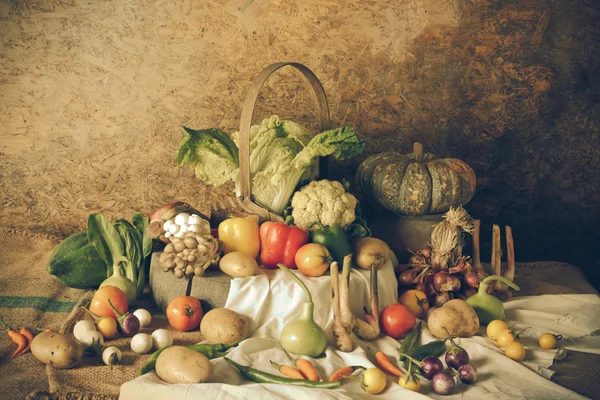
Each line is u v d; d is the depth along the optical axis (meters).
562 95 3.57
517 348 2.46
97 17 3.44
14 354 2.38
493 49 3.53
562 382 2.36
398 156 3.32
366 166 3.31
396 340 2.66
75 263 2.99
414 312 2.83
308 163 2.88
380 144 3.63
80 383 2.17
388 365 2.35
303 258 2.68
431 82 3.57
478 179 3.67
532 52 3.53
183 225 2.80
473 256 3.16
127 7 3.44
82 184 3.62
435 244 3.00
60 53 3.46
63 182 3.62
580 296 3.02
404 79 3.57
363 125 3.61
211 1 3.46
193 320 2.61
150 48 3.48
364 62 3.54
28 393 2.10
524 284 3.32
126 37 3.47
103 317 2.54
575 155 3.64
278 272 2.74
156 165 3.62
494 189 3.68
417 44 3.53
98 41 3.46
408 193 3.13
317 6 3.48
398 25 3.51
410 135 3.62
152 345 2.44
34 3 3.41
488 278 2.80
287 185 2.96
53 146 3.57
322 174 3.26
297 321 2.43
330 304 2.63
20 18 3.42
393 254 3.17
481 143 3.63
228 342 2.46
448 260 2.99
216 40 3.49
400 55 3.54
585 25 3.50
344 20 3.50
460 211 2.96
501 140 3.62
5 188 3.60
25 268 3.29
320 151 2.88
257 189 2.95
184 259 2.69
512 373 2.36
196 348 2.38
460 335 2.62
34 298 2.94
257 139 3.00
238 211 3.05
